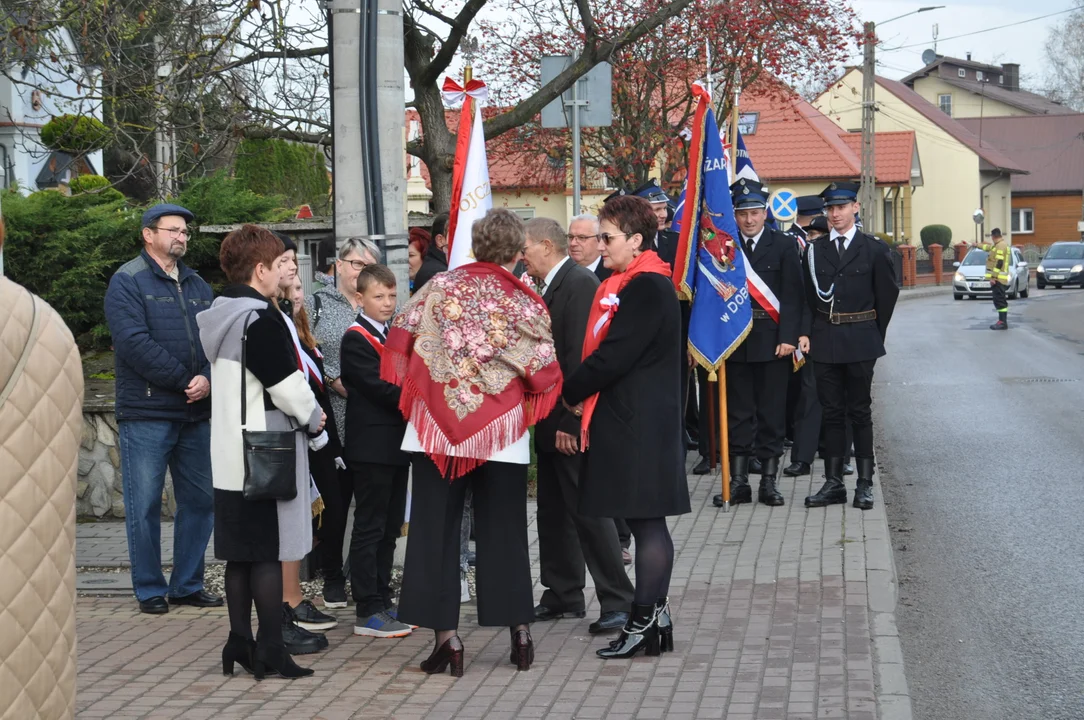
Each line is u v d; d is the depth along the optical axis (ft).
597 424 18.56
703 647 18.79
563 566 21.01
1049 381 55.21
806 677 17.11
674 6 37.73
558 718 15.89
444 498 17.94
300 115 38.11
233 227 40.47
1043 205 253.44
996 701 17.01
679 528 27.32
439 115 40.47
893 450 38.40
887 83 215.31
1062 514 28.43
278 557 17.66
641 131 70.33
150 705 16.76
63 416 8.84
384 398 19.56
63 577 8.82
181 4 34.12
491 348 17.63
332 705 16.67
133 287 22.07
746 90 72.49
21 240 37.35
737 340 28.37
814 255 28.89
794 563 23.75
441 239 24.17
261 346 17.30
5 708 8.43
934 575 23.80
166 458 22.29
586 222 23.08
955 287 131.95
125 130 35.70
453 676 17.89
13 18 32.17
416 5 39.78
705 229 28.27
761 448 29.73
